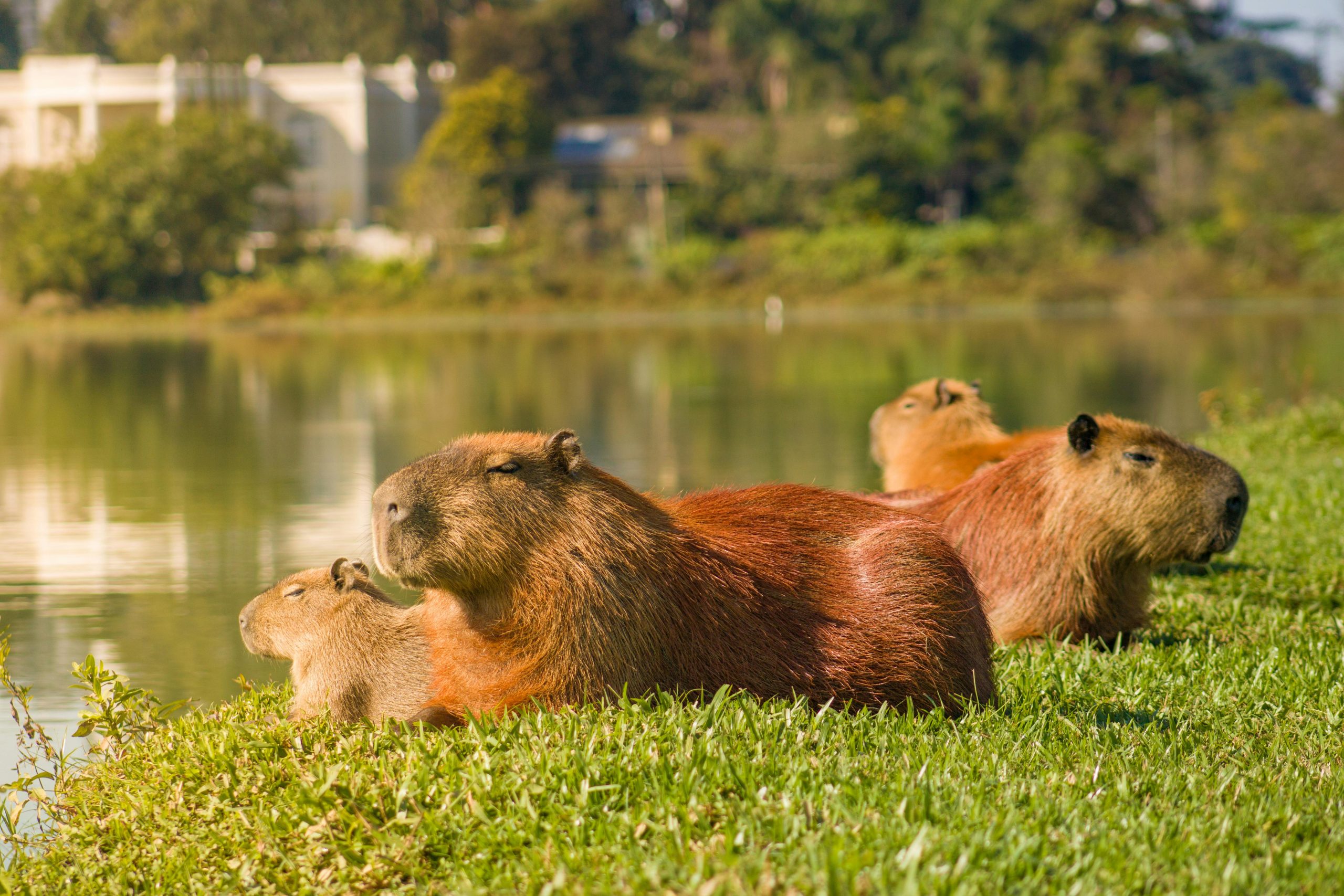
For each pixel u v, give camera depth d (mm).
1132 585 11578
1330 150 131125
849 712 8523
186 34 158625
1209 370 50156
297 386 53438
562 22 173625
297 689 10039
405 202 138875
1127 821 6629
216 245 123188
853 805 6770
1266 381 45406
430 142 145375
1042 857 6184
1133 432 11359
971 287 119312
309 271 121125
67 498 26562
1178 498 11062
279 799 7660
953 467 14305
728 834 6254
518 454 8328
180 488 27703
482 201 137875
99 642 15344
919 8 166375
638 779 7098
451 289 121125
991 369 52844
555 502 8258
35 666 14359
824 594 8688
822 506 9164
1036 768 7656
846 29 162250
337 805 7336
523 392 48000
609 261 129000
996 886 5848
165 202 118625
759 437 33562
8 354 77812
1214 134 151625
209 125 123688
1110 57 159250
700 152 141000
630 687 8164
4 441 36438
